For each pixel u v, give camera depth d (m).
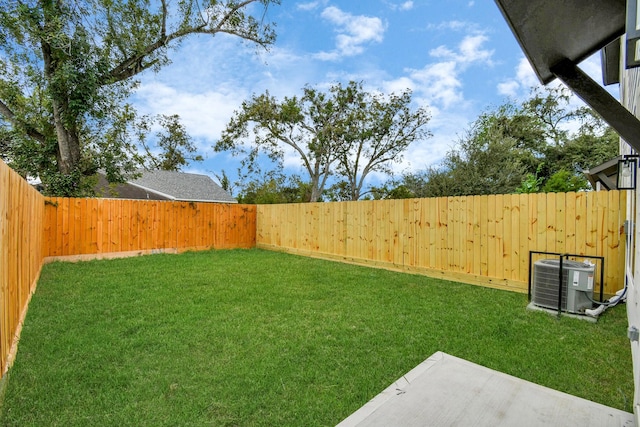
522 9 1.50
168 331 3.42
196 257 8.66
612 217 4.42
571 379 2.56
